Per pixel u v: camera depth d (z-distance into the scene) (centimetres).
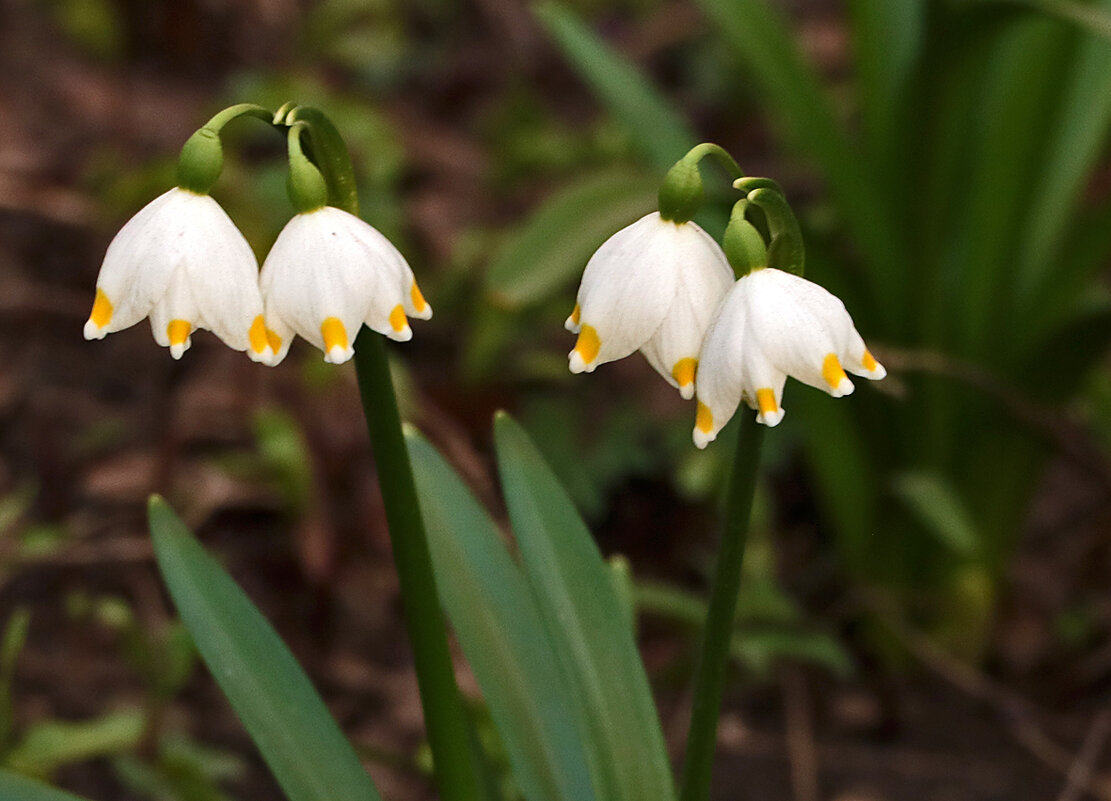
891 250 88
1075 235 89
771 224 60
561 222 82
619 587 69
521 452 65
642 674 64
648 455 110
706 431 59
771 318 59
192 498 103
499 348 111
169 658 78
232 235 59
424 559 63
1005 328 91
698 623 86
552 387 115
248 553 104
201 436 107
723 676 63
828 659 86
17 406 114
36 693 91
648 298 59
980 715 96
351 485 101
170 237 59
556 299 121
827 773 90
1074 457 88
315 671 97
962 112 88
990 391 85
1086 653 99
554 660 65
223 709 92
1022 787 89
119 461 105
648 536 110
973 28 76
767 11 87
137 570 100
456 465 99
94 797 82
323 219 59
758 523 97
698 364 59
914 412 92
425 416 97
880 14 89
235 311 59
